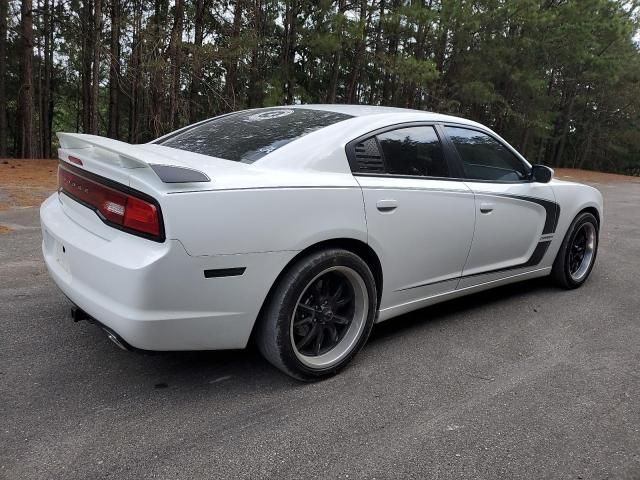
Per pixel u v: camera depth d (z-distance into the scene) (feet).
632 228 29.30
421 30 65.82
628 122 135.03
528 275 15.20
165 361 10.67
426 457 7.91
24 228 20.85
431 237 11.68
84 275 8.82
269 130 11.16
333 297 10.31
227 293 8.64
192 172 8.38
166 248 7.99
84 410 8.79
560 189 15.44
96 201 8.98
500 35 74.69
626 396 9.96
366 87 88.79
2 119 78.33
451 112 77.46
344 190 9.93
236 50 48.91
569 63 87.10
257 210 8.73
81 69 89.10
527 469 7.75
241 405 9.18
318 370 10.01
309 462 7.70
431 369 10.82
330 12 57.67
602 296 16.07
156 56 47.34
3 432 8.07
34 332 11.58
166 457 7.67
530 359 11.45
